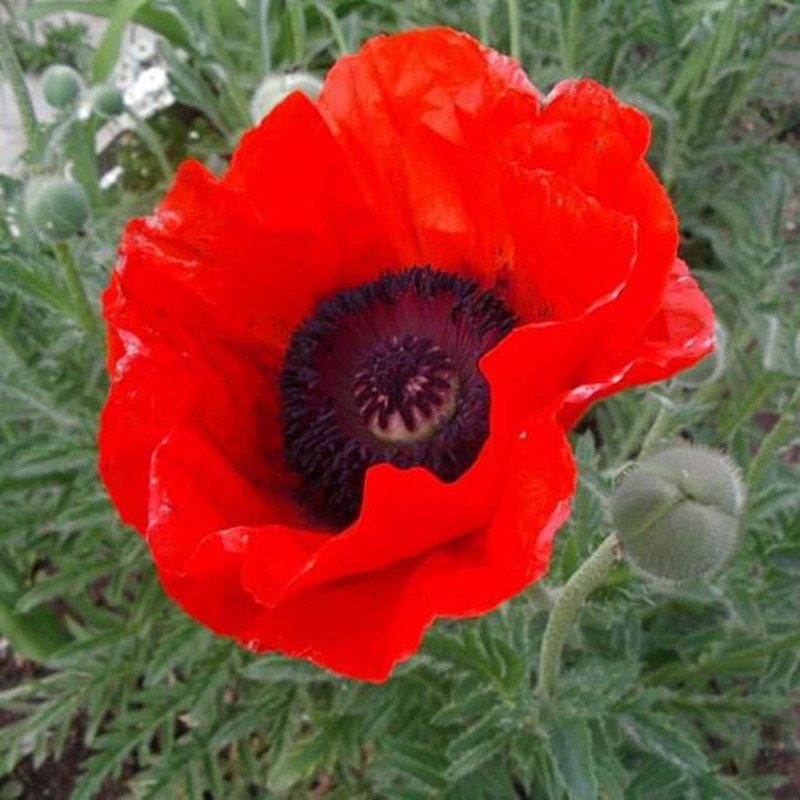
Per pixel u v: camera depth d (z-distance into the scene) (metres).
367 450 0.25
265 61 0.51
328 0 0.59
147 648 0.46
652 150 0.63
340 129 0.25
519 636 0.34
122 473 0.22
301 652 0.20
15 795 0.50
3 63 0.38
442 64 0.23
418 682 0.39
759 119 0.68
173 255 0.24
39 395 0.42
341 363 0.26
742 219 0.58
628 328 0.19
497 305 0.25
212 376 0.24
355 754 0.40
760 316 0.42
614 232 0.19
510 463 0.19
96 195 0.55
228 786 0.48
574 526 0.34
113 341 0.23
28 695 0.48
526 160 0.21
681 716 0.43
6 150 0.72
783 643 0.37
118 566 0.45
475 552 0.20
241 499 0.23
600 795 0.36
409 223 0.26
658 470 0.22
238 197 0.24
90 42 0.77
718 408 0.49
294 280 0.26
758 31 0.59
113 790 0.50
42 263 0.41
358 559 0.19
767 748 0.48
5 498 0.46
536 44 0.59
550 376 0.19
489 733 0.31
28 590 0.47
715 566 0.22
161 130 0.69
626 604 0.31
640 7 0.56
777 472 0.38
